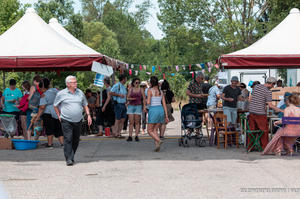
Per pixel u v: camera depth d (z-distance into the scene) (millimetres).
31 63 11367
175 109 37969
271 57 11227
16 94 14672
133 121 13219
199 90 12891
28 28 12695
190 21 33719
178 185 6473
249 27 30891
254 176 7160
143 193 5945
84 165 8609
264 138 10445
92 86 36844
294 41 11953
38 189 6297
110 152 10633
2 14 42594
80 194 5938
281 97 13953
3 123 12883
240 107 11508
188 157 9547
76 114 8750
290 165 8305
